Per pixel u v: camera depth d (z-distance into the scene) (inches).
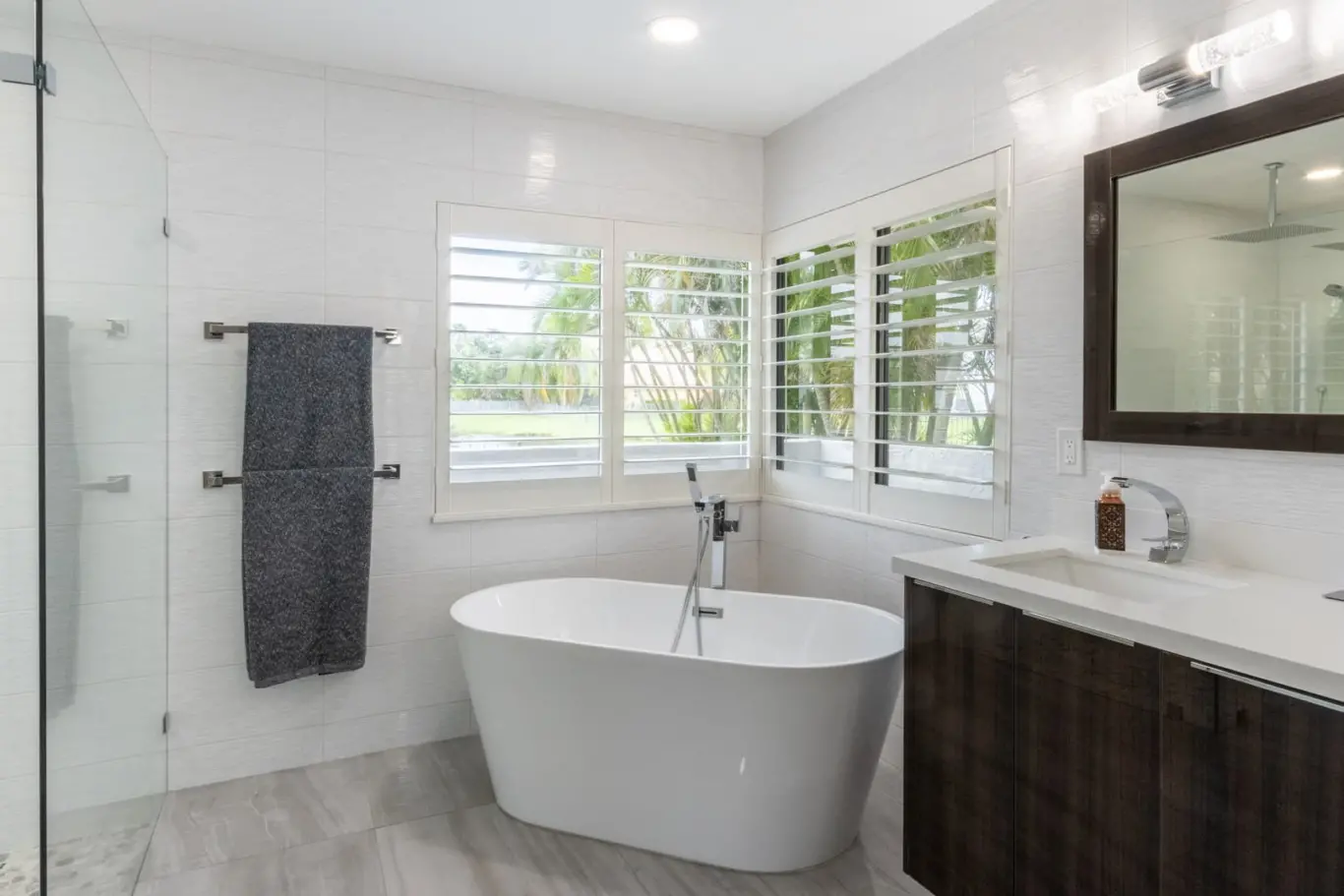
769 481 139.0
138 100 101.1
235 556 107.3
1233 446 69.8
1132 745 55.4
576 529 127.4
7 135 87.0
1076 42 84.1
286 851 90.9
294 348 105.7
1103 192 80.4
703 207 134.6
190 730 106.0
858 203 115.9
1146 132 77.4
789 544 133.3
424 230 116.3
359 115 112.2
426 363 117.0
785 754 84.6
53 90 59.2
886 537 111.8
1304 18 65.2
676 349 134.0
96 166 68.4
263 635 104.7
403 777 109.0
